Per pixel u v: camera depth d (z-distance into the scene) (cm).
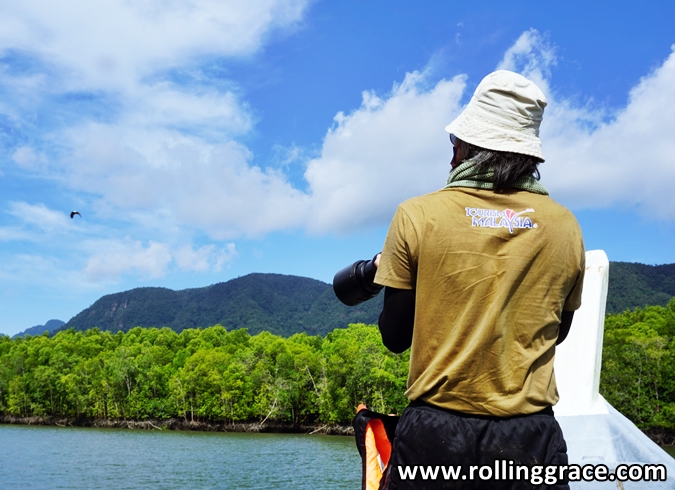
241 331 13700
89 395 9625
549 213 168
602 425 245
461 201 167
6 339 14225
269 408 8569
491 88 173
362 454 180
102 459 4969
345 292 195
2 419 10231
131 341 13962
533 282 161
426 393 161
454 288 160
